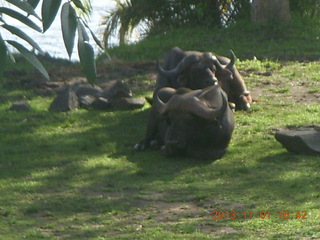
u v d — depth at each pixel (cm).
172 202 1659
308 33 3781
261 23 3859
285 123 2294
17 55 3256
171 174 1864
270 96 2644
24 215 1600
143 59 3381
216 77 2353
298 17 3984
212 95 2048
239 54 3394
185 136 1942
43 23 829
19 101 2625
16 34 842
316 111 2436
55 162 1984
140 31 4391
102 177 1853
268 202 1628
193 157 1991
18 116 2425
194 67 2212
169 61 2417
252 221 1502
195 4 4203
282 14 3878
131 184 1791
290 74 2966
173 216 1566
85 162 1977
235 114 2411
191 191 1728
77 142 2162
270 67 3095
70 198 1697
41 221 1555
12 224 1541
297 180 1773
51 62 3300
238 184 1767
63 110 2478
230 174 1850
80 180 1834
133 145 2141
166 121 1992
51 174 1881
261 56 3338
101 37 4547
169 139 1941
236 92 2461
